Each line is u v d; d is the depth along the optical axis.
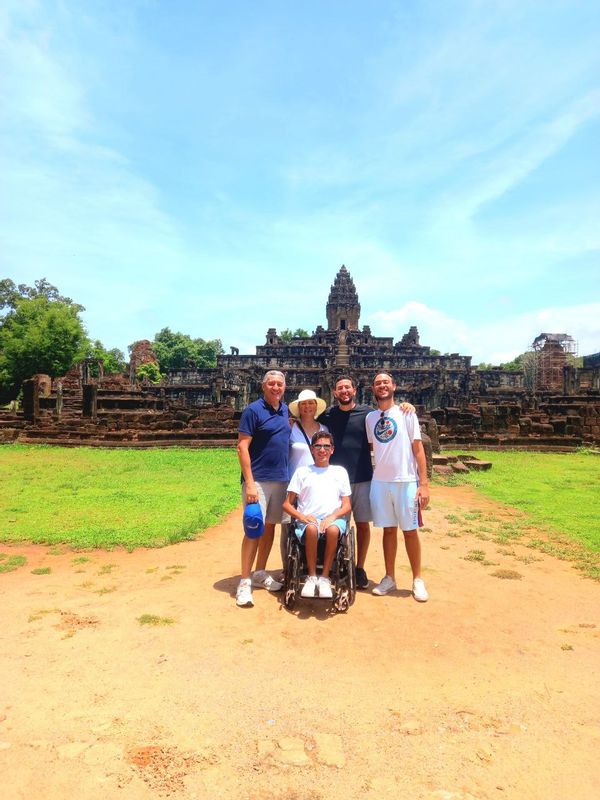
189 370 62.53
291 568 5.13
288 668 3.91
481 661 4.09
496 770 2.83
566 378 50.16
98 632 4.48
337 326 73.88
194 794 2.63
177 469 16.23
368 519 5.77
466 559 6.95
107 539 7.67
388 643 4.37
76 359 58.88
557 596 5.57
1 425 27.50
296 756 2.92
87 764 2.82
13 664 3.90
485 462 16.84
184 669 3.85
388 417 5.56
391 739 3.09
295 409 5.90
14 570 6.34
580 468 17.47
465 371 59.94
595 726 3.25
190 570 6.33
